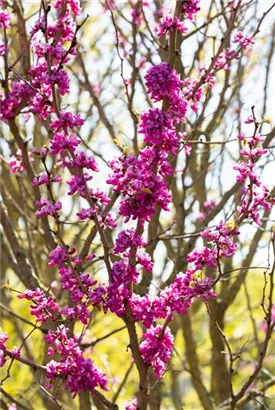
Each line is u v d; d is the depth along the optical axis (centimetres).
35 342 843
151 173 320
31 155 549
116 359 882
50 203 343
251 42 474
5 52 436
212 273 584
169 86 332
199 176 554
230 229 333
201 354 930
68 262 338
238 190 557
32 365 348
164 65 332
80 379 329
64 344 338
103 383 329
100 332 846
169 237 461
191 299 341
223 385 627
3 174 645
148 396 353
